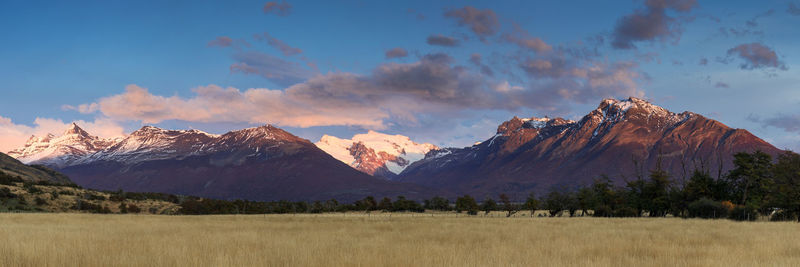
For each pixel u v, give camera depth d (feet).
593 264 52.19
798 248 67.77
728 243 76.95
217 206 520.01
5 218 158.92
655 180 321.73
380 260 53.42
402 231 112.98
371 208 585.63
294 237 87.10
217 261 51.70
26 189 464.24
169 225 134.41
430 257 56.49
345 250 63.46
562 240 81.35
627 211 301.22
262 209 536.01
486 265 51.08
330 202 599.16
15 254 54.85
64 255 54.54
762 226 136.98
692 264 52.49
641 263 53.67
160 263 50.83
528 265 51.34
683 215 276.62
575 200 340.59
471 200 453.17
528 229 122.42
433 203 582.76
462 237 91.04
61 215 202.28
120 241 75.51
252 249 64.85
